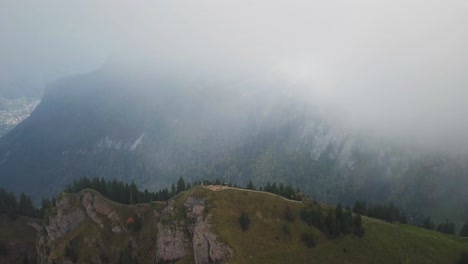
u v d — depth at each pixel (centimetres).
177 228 15225
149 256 16288
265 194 15450
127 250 16562
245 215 14312
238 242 13600
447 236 16675
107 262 16600
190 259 14450
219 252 13525
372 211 18800
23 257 19912
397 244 14688
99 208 18312
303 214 15000
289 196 17550
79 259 16738
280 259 13350
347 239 14525
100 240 17212
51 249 17975
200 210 14862
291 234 14262
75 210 18650
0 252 19675
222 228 13938
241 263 13000
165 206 16875
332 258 13738
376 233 15125
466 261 14300
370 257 13975
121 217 17825
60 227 18475
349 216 15012
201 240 13988
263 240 13862
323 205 16075
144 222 17550
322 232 14638
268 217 14600
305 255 13675
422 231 16938
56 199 19575
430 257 14275
